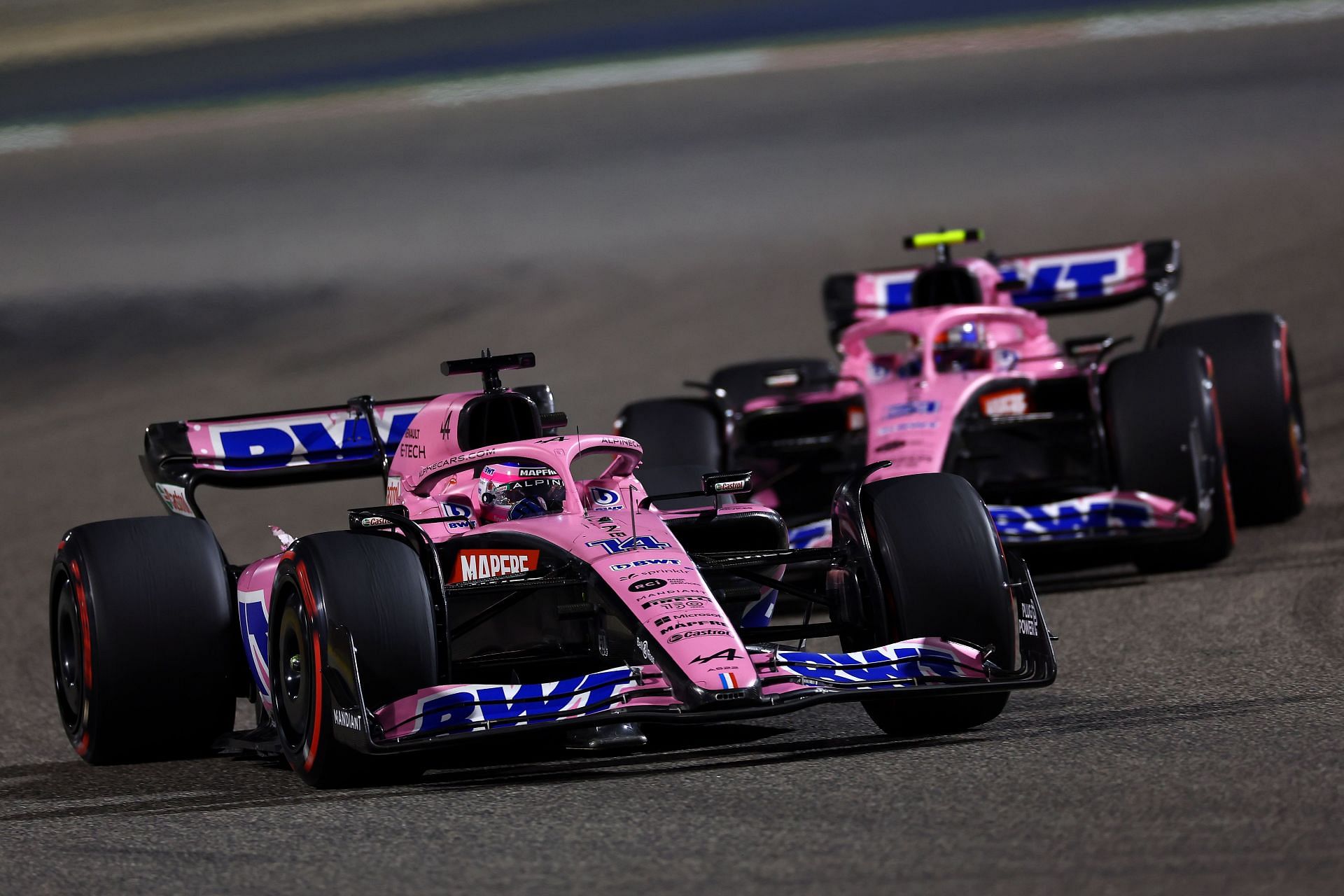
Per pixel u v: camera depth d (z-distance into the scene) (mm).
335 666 20812
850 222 98062
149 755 25203
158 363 80625
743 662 20281
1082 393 37781
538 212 108812
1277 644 27250
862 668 21219
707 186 110938
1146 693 24438
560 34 173000
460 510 25562
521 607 24000
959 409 35438
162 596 24562
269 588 24141
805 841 17578
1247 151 101938
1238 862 15953
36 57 184250
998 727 22812
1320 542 36375
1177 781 18953
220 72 170500
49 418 70500
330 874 17625
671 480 28656
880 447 34969
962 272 40781
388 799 20938
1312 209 87375
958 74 134125
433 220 109438
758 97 135125
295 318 88312
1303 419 40281
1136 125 112125
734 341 74812
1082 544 34312
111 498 55188
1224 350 38375
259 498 54031
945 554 22250
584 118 135375
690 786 20375
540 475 24734
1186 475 33781
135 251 106750
